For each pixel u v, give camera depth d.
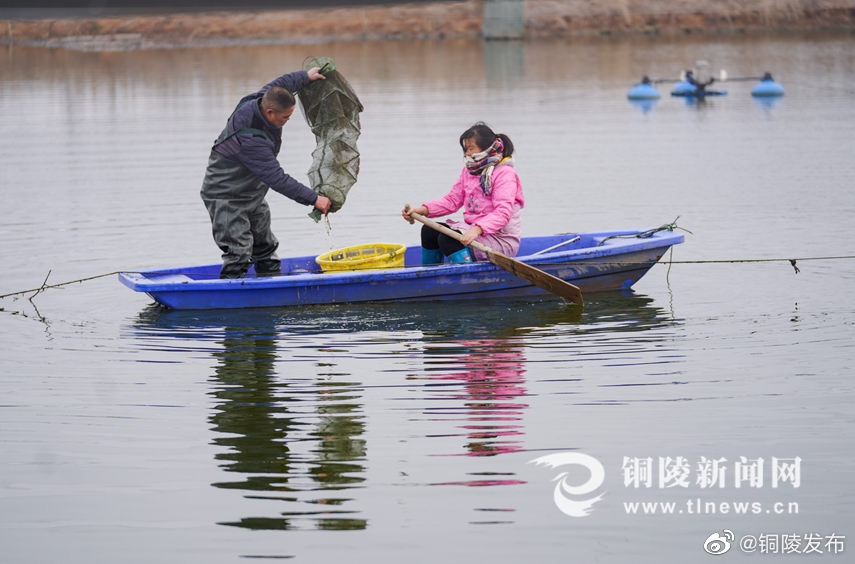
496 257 20.11
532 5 94.19
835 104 51.56
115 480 13.16
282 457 13.70
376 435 14.30
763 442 13.84
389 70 70.12
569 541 11.59
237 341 18.42
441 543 11.59
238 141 20.22
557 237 22.42
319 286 20.20
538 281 19.98
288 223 28.00
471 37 93.25
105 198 31.88
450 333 18.69
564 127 45.47
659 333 18.45
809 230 25.88
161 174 35.88
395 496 12.60
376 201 30.44
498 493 12.63
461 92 58.47
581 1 95.00
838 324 18.66
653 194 30.88
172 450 13.98
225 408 15.36
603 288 21.28
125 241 26.34
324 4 100.81
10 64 77.69
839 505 12.27
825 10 94.00
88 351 18.03
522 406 15.18
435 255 21.67
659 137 42.25
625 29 93.75
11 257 24.89
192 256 24.70
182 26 91.38
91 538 11.82
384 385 16.14
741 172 34.12
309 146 40.62
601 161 36.91
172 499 12.66
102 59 80.06
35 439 14.40
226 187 20.58
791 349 17.41
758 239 25.14
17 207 30.83
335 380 16.41
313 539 11.71
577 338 18.27
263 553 11.46
